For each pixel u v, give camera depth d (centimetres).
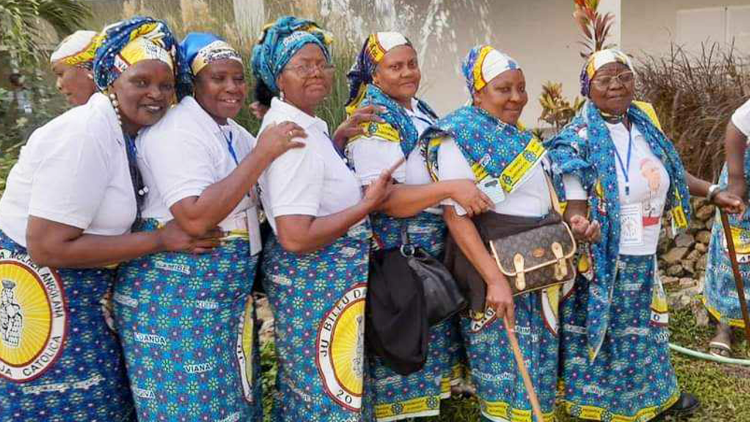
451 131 236
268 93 244
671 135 502
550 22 757
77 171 184
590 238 249
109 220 198
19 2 626
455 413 316
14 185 196
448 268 251
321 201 221
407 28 794
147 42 196
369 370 261
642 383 279
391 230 248
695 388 330
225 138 216
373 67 253
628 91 263
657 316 280
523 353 249
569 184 260
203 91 212
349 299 224
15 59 641
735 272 313
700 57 648
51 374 202
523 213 243
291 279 224
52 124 190
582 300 271
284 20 221
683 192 277
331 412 225
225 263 209
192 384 206
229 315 214
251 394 229
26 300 198
